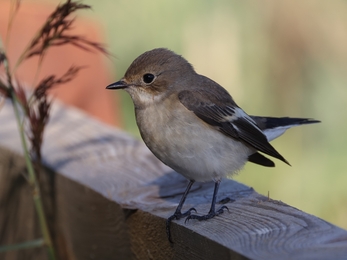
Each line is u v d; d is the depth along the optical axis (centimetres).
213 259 599
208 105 870
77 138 1025
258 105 1408
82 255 889
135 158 936
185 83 890
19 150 962
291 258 517
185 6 1378
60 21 848
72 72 895
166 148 844
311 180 1380
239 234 605
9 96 863
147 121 860
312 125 1430
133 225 770
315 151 1419
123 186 830
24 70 1245
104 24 1452
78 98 1273
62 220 923
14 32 1266
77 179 863
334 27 1450
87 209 852
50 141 1016
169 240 701
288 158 1408
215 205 727
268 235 588
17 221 998
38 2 1579
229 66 1352
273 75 1424
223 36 1359
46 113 875
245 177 1377
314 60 1448
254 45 1405
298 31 1430
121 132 1053
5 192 1012
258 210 679
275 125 1051
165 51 909
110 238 820
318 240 559
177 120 846
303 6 1434
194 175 841
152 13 1403
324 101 1443
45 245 827
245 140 887
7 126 1095
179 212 720
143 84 884
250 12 1408
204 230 639
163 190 819
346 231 578
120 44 1436
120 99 1493
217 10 1375
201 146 842
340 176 1381
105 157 930
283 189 1377
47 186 945
